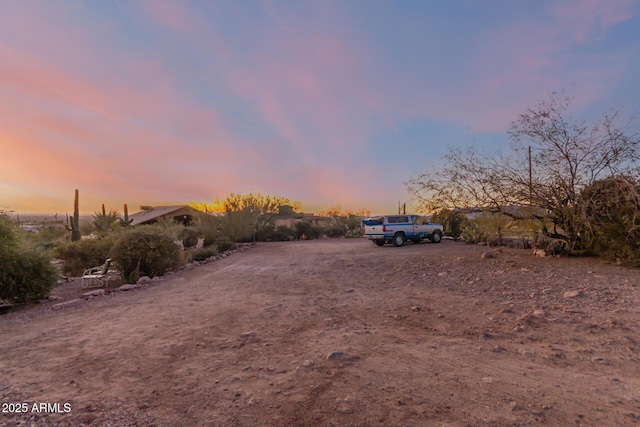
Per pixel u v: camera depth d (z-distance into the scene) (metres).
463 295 8.32
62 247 16.86
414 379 4.08
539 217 13.95
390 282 10.38
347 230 39.53
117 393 3.90
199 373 4.37
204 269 14.87
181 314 7.31
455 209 15.54
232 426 3.23
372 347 5.11
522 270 11.00
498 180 13.84
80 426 3.28
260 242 32.56
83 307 8.47
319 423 3.24
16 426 3.29
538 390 3.79
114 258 12.87
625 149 11.85
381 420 3.26
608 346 4.99
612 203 12.15
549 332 5.60
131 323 6.74
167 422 3.32
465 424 3.17
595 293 7.86
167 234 14.02
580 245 13.36
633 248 11.21
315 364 4.55
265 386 3.99
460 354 4.80
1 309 8.65
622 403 3.51
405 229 24.34
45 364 4.79
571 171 12.80
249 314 7.16
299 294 9.07
